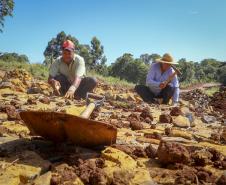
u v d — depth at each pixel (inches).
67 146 48.6
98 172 40.0
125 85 257.3
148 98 119.5
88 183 39.3
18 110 76.1
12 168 40.6
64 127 46.7
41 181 38.4
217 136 67.4
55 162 44.8
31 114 46.9
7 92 113.4
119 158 45.4
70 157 44.9
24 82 138.0
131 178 40.8
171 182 40.7
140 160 48.6
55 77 100.7
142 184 39.7
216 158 50.2
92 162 43.2
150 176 42.2
